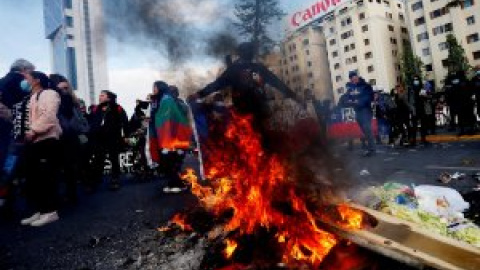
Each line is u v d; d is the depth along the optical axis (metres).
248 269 2.71
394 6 66.69
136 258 3.18
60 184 9.00
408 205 3.25
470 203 3.69
